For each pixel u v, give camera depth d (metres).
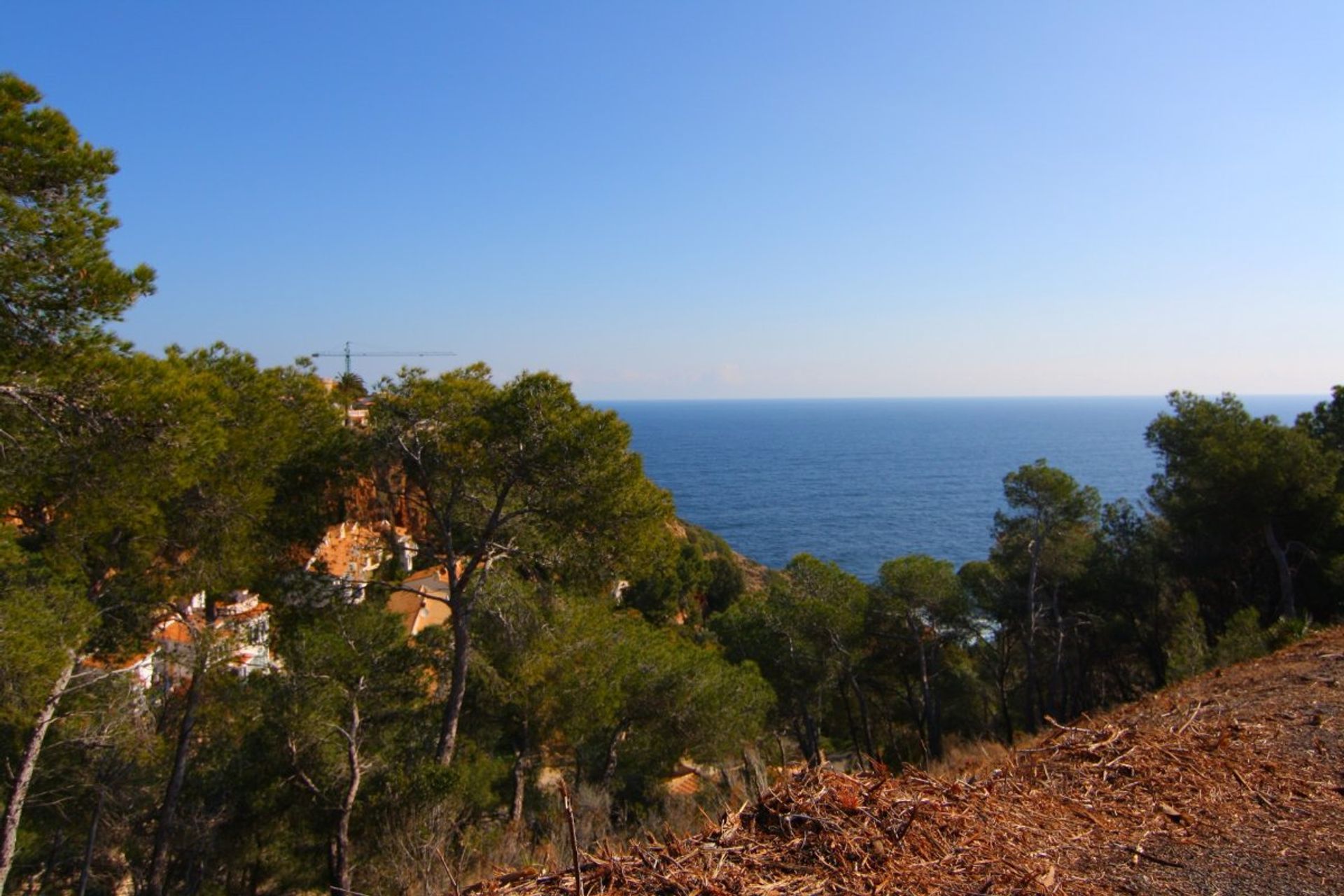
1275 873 2.83
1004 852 2.98
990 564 22.00
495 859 5.35
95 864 11.87
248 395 9.98
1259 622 17.84
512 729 13.85
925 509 106.50
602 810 9.05
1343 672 5.89
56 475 7.16
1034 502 19.34
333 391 11.98
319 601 10.94
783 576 20.59
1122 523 21.34
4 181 6.01
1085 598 21.16
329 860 10.34
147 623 9.81
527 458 10.76
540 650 11.95
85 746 9.36
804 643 17.77
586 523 11.18
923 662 18.70
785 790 3.29
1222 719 4.84
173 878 12.04
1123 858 2.98
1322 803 3.50
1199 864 2.92
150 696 11.91
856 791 3.30
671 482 143.50
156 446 7.12
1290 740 4.36
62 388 6.57
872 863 2.79
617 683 12.80
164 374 7.30
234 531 9.62
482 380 11.38
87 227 6.32
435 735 12.18
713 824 3.23
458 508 11.80
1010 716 23.48
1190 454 18.33
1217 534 17.52
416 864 6.05
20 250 5.89
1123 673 23.41
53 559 8.19
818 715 20.31
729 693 13.38
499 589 11.81
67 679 8.23
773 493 126.88
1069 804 3.52
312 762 10.18
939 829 3.11
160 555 9.72
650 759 13.53
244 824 10.96
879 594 19.23
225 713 10.99
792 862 2.81
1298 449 15.84
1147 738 4.36
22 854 10.51
